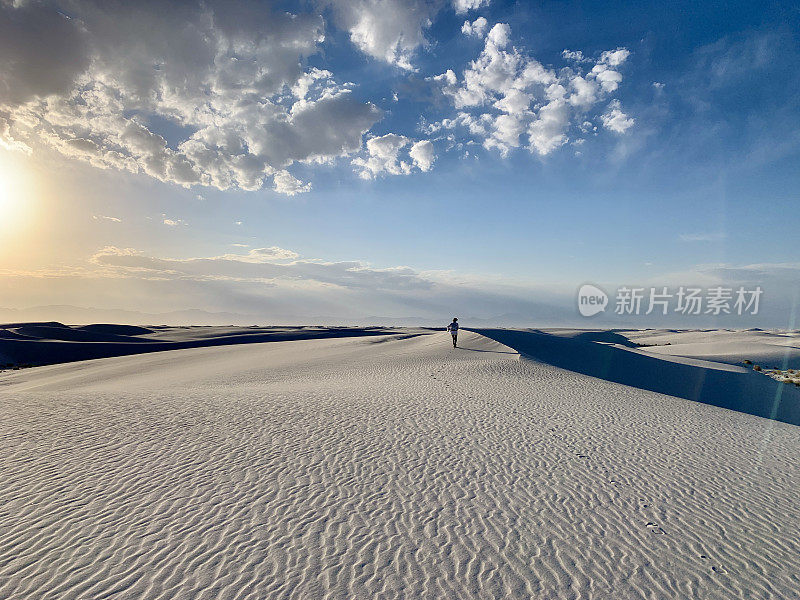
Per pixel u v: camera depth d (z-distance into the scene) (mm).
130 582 5422
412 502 7688
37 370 41875
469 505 7625
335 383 20359
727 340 63562
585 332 113875
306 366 29328
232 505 7379
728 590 5613
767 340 62156
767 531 7039
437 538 6590
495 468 9305
